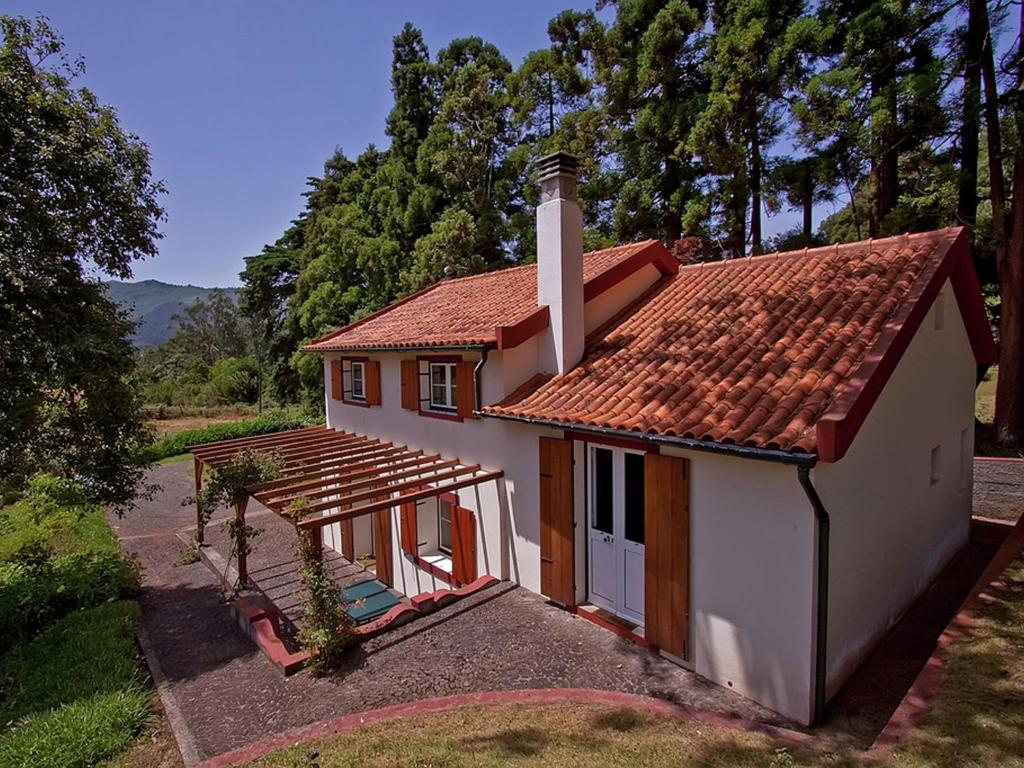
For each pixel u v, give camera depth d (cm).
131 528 1786
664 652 741
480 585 982
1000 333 1764
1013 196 1702
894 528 736
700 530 684
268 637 870
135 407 1173
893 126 1609
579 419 780
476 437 1062
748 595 638
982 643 639
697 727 582
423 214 2953
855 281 832
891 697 618
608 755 531
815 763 502
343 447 1333
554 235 953
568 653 760
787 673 605
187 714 695
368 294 3297
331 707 680
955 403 925
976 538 1055
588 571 885
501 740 567
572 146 2514
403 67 3238
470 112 2850
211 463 1294
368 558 1456
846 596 632
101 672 785
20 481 1091
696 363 807
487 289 1419
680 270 1169
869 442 665
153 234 1188
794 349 729
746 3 1911
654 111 2216
